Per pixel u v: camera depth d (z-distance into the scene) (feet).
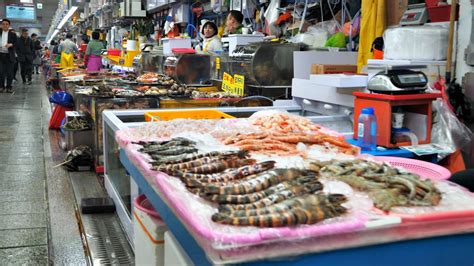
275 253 3.35
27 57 50.52
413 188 4.09
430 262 3.80
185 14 26.68
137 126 7.47
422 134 7.70
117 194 10.52
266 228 3.39
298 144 6.19
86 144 15.78
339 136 6.82
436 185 4.45
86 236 9.68
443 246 3.82
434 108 7.93
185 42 20.24
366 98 7.65
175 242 4.83
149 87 15.96
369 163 4.89
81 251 9.13
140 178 5.81
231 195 3.96
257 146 5.91
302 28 15.72
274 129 6.99
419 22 10.23
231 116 9.13
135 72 25.27
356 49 13.80
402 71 7.54
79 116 16.37
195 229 3.48
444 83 8.38
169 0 27.20
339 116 9.06
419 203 3.94
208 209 3.79
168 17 28.07
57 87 36.81
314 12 16.37
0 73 40.50
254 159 5.29
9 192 12.71
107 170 11.68
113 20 42.55
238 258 3.27
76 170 14.75
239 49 14.20
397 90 7.23
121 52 32.53
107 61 35.19
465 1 8.50
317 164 4.92
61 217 10.87
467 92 8.30
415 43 8.71
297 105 10.77
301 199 3.75
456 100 8.09
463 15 8.55
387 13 11.69
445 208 3.89
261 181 4.21
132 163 6.23
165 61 19.39
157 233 5.49
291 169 4.48
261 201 3.83
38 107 31.09
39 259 8.80
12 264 8.60
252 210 3.62
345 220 3.56
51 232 10.02
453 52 8.75
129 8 34.22
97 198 11.41
